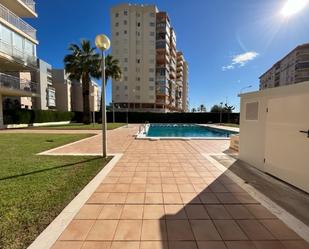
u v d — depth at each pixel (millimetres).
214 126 27672
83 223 2895
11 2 18688
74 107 40562
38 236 2578
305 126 4043
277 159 4906
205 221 2977
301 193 4020
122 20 51594
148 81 52750
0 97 18953
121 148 9070
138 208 3365
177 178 4902
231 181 4707
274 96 5016
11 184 4344
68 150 8531
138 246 2412
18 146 9383
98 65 25844
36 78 30625
